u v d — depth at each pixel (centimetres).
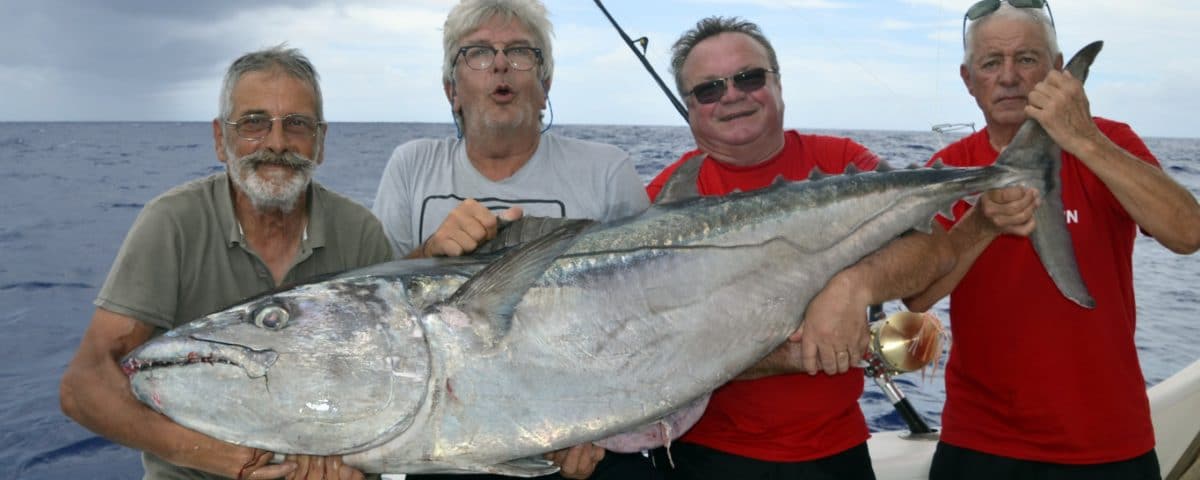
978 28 355
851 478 347
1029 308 344
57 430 677
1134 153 343
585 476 304
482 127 355
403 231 372
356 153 4850
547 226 299
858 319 296
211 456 254
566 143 382
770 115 360
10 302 1133
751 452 343
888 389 440
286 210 313
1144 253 1384
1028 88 347
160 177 3331
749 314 296
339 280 267
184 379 251
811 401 339
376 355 256
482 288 263
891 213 310
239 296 315
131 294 289
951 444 372
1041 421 343
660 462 376
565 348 271
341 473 260
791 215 302
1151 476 342
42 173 3459
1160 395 422
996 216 310
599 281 278
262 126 305
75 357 276
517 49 351
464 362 260
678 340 286
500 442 263
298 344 254
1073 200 347
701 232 292
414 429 259
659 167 2362
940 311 934
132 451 643
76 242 1703
